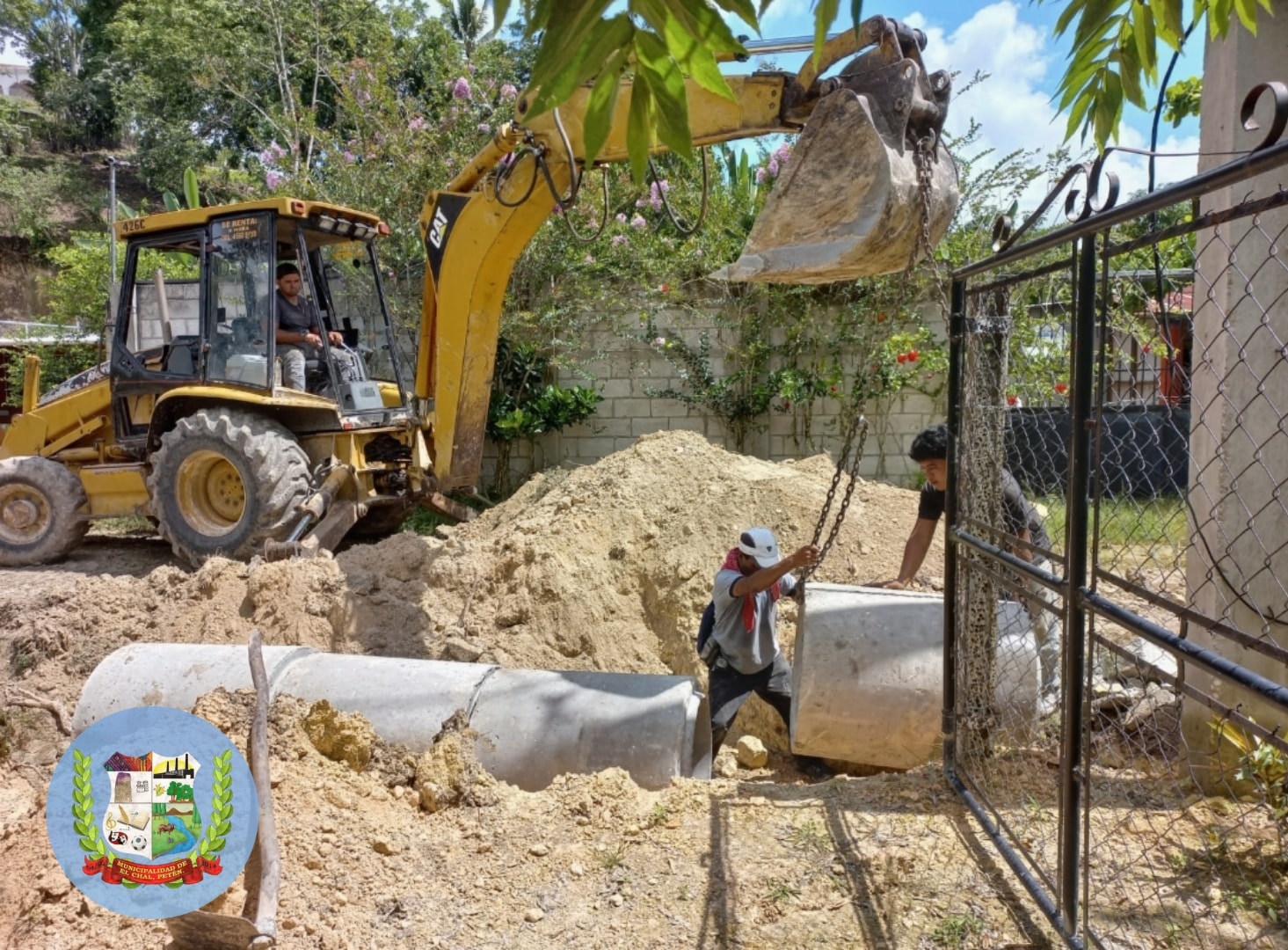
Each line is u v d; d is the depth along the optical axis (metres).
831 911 2.64
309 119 11.48
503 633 5.59
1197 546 3.26
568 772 3.46
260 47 17.86
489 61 11.49
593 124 1.60
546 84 1.52
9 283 21.42
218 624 5.30
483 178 6.68
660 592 5.94
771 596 4.56
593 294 10.48
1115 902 2.51
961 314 3.27
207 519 7.16
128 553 8.38
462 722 3.53
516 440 10.75
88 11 30.11
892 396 10.34
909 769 3.84
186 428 6.91
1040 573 2.51
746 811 3.18
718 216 10.73
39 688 5.11
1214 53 3.27
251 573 5.57
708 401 10.49
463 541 6.44
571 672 3.79
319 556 5.88
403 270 10.56
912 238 3.46
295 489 6.82
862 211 3.35
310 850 2.86
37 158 27.19
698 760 3.88
